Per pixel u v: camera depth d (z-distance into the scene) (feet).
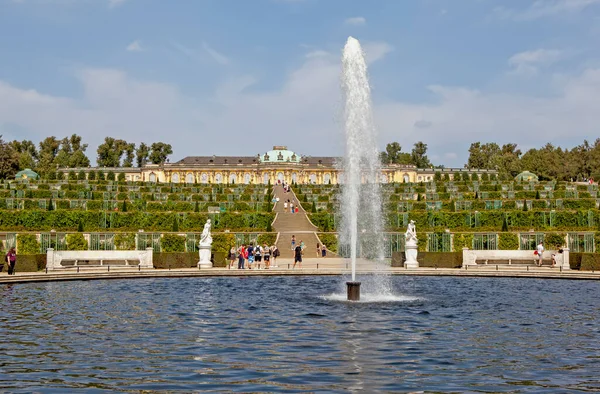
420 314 89.71
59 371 57.31
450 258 177.78
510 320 84.69
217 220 261.24
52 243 210.79
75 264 169.27
